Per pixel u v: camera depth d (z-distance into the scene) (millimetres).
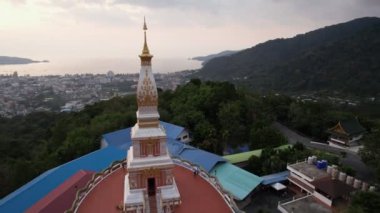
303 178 66500
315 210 57312
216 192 45406
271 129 91438
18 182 67312
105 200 42469
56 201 48531
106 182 47406
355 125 103250
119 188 45500
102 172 48812
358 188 61469
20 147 103938
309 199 61125
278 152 78438
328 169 67125
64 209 47688
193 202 42406
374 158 77250
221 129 93875
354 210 49906
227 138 90188
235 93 111938
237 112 96188
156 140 40969
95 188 45625
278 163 74188
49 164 75750
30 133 131250
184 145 78875
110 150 72812
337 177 65562
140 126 41031
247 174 67375
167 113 103625
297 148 82125
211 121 100438
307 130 113875
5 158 89750
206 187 46688
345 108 155750
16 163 74812
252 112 103500
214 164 69125
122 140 84625
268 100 124188
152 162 40562
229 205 41906
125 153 71438
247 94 124500
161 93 127625
